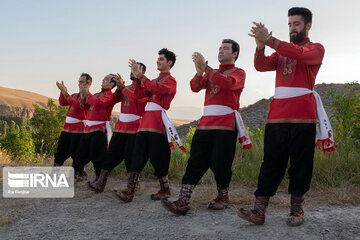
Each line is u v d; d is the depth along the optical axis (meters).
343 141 6.22
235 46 4.29
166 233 3.28
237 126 4.10
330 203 4.31
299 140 3.37
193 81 4.18
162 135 4.73
